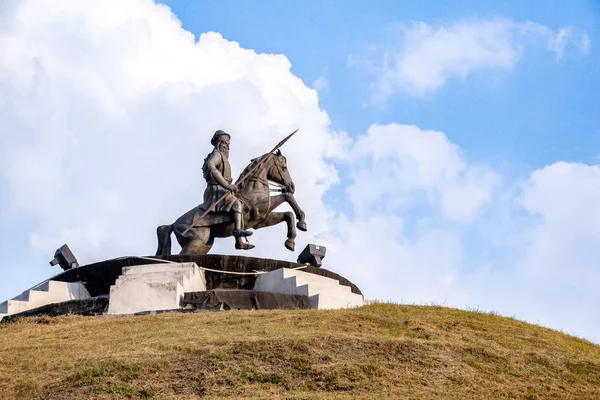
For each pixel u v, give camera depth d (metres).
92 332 40.16
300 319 40.50
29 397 33.19
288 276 48.53
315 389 33.25
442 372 34.88
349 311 42.56
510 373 35.56
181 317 42.03
